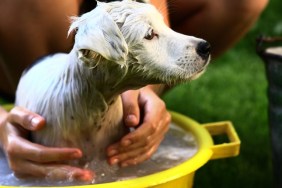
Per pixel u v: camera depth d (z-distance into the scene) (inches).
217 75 109.1
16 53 66.9
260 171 74.3
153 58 48.0
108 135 54.1
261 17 134.8
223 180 72.2
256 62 117.8
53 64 54.6
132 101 55.1
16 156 51.8
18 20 63.9
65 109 51.8
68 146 53.1
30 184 51.4
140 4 49.0
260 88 102.3
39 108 53.0
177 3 72.3
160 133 55.4
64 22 64.6
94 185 46.4
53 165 51.4
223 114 90.4
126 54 43.9
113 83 49.4
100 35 43.0
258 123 87.3
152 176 48.1
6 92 77.1
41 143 53.7
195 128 60.7
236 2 71.9
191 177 53.7
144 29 47.5
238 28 74.8
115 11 47.6
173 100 96.4
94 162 53.9
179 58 48.3
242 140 81.8
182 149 58.2
